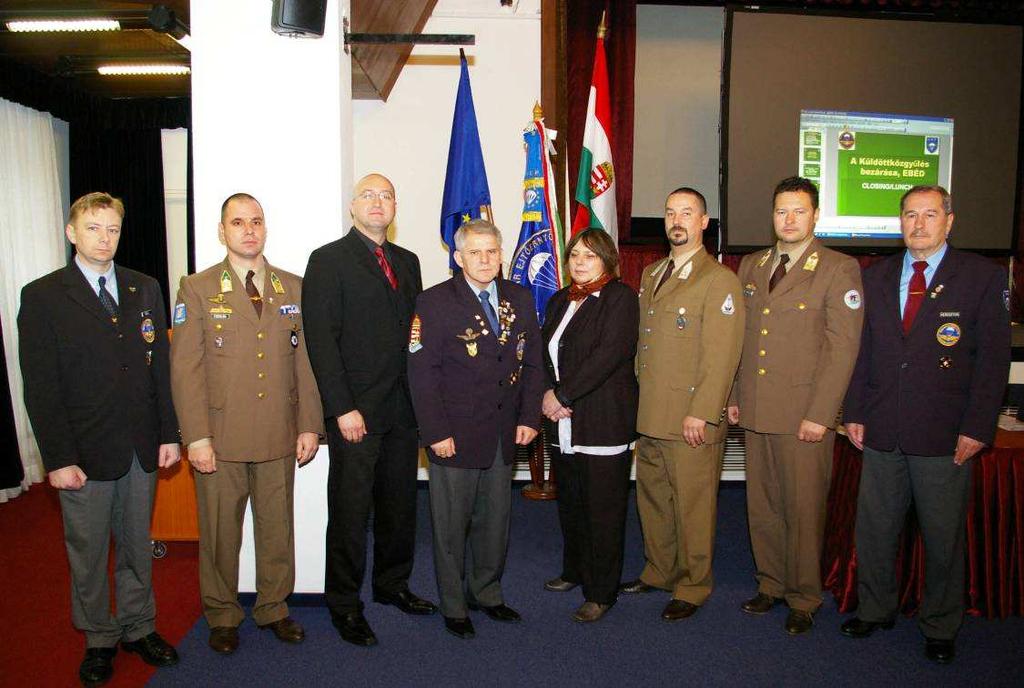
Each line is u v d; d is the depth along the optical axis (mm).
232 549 2379
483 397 2381
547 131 3748
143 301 2266
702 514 2596
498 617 2594
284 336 2383
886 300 2441
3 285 4340
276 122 2604
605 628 2551
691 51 4426
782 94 4270
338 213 2631
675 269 2623
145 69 4621
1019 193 4504
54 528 3699
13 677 2242
